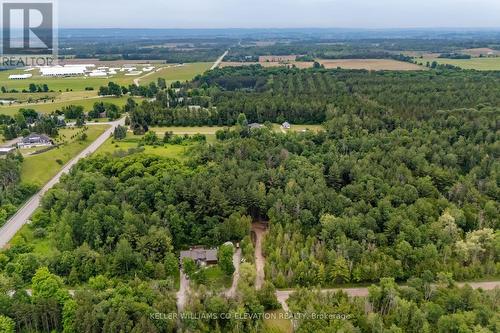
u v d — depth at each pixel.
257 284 118.62
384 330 94.12
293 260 121.69
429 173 169.12
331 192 150.12
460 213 139.75
